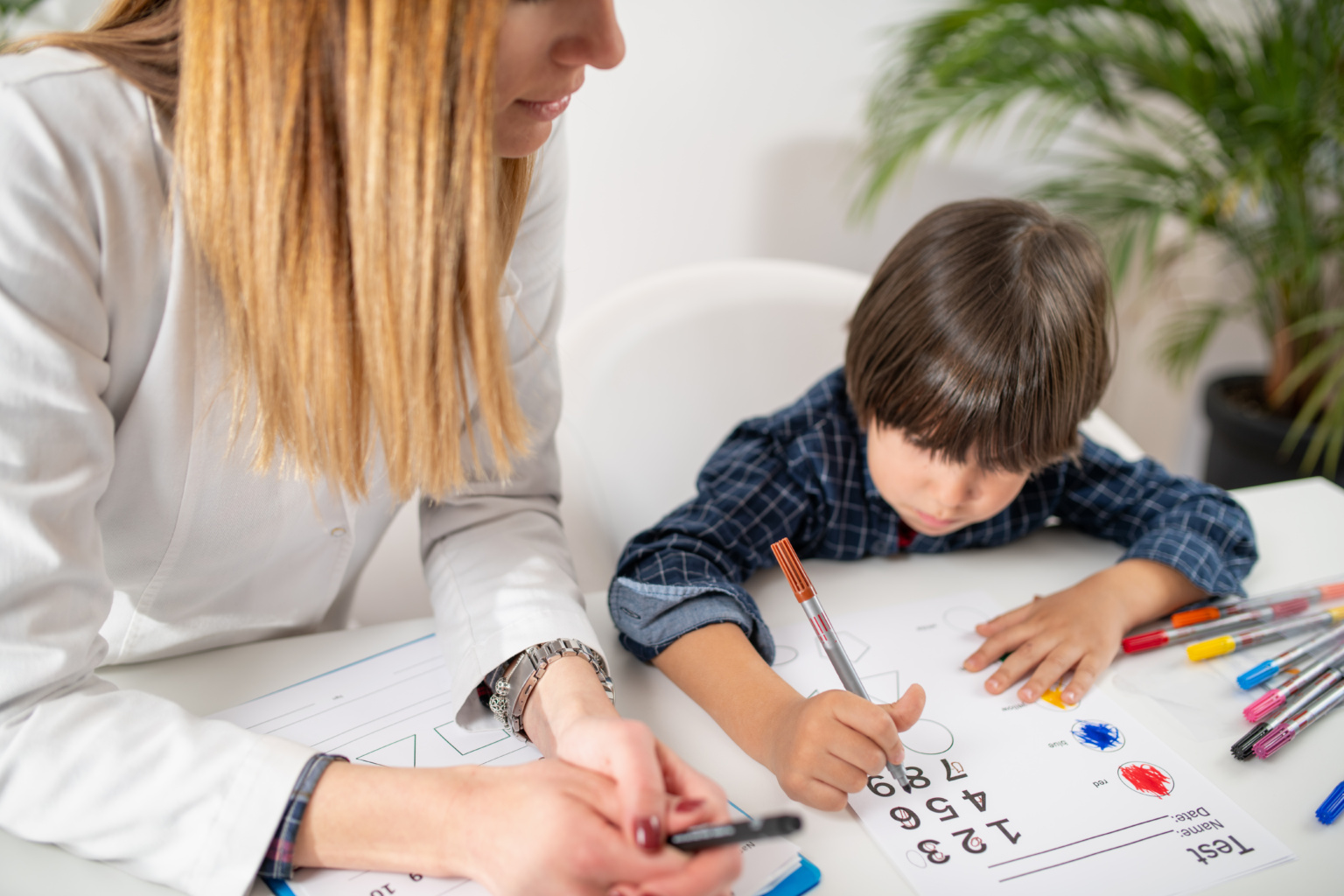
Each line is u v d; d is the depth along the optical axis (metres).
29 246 0.44
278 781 0.46
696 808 0.43
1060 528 0.84
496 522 0.69
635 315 1.11
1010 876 0.47
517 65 0.45
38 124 0.44
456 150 0.43
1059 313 0.69
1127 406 1.95
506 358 0.50
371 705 0.58
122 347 0.50
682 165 1.47
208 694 0.59
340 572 0.68
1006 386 0.67
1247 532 0.76
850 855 0.48
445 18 0.41
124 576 0.59
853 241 1.61
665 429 1.12
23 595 0.46
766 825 0.38
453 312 0.48
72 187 0.45
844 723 0.51
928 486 0.71
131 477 0.55
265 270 0.45
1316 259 1.44
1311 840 0.49
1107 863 0.48
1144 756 0.55
